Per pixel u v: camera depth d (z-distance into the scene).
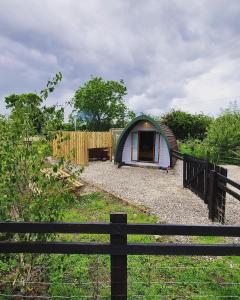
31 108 4.42
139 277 4.87
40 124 4.53
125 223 3.26
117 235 3.29
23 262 4.32
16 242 3.36
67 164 4.81
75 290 4.44
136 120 17.05
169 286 4.63
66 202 4.49
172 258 5.54
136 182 13.12
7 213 4.33
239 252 3.26
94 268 5.02
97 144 19.11
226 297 4.35
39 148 4.33
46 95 4.47
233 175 15.42
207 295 4.34
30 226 3.29
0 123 4.33
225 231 3.20
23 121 4.34
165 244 3.29
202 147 22.06
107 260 5.39
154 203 9.61
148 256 5.59
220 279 4.88
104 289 4.49
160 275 4.96
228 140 20.83
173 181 13.41
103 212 8.59
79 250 3.32
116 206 9.24
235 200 10.04
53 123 4.49
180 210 8.87
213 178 7.95
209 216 8.09
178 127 29.83
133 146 17.77
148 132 17.80
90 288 4.55
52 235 4.51
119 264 3.36
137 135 17.59
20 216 4.34
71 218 7.93
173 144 17.59
